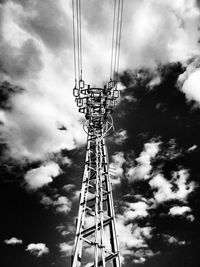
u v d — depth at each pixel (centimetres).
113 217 1091
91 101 1820
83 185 1267
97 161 1409
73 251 977
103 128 1655
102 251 945
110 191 1220
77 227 1062
